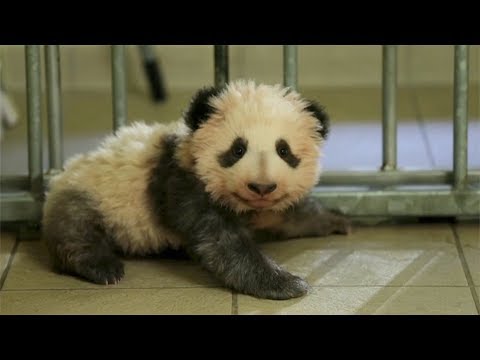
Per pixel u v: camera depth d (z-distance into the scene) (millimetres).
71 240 1828
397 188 1992
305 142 1773
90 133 2404
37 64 1951
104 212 1848
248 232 1824
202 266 1820
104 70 2688
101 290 1787
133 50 2684
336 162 2225
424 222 2018
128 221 1849
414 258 1878
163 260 1887
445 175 2018
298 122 1770
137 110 2531
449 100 2586
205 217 1784
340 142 2340
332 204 1979
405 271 1834
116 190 1840
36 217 1967
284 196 1774
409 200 1973
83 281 1817
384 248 1915
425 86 2684
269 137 1745
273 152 1745
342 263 1862
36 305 1744
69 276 1836
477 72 2650
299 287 1754
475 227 1995
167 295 1770
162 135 1855
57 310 1729
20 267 1870
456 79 1949
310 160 1779
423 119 2471
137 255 1899
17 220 1970
